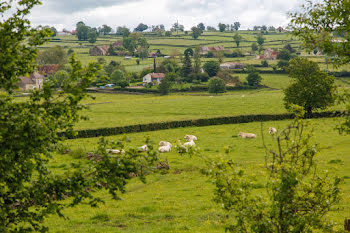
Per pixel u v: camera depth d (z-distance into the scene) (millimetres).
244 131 82312
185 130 85688
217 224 26938
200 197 35594
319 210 13484
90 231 26828
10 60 14898
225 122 93250
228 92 196375
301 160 14148
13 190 15289
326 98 93312
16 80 15555
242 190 13477
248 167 45969
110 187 15336
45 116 15453
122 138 15977
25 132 14156
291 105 14633
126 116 105438
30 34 16156
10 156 14633
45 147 15633
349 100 20141
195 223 27719
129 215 30875
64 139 15977
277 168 13555
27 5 15984
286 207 13070
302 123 14172
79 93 15297
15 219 15336
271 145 64250
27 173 15711
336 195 13781
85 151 56438
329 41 21062
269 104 117062
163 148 61062
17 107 14953
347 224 17953
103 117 102938
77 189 14898
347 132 18969
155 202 34406
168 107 120312
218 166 13820
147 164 15383
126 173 15320
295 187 13312
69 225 28625
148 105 126125
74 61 15703
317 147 14016
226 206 13602
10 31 15617
